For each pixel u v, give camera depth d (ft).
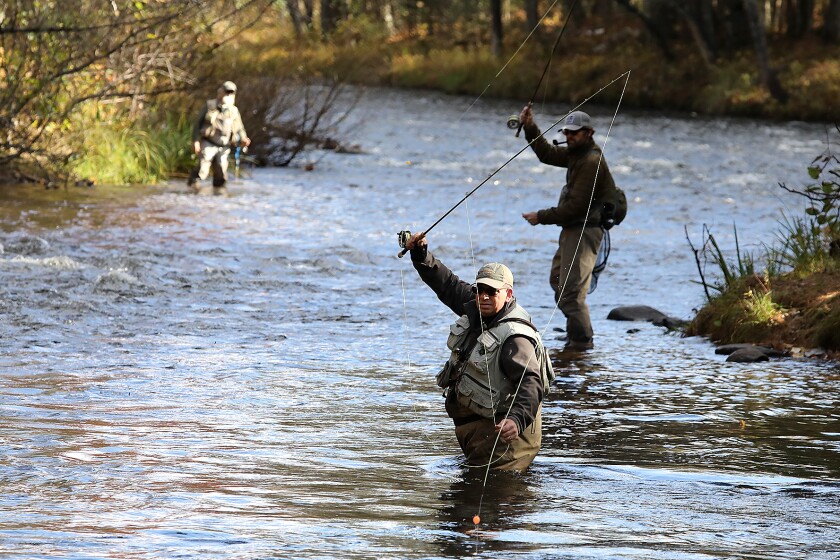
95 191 163.22
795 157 238.89
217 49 204.03
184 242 122.21
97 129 179.63
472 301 49.96
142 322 83.97
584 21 483.10
